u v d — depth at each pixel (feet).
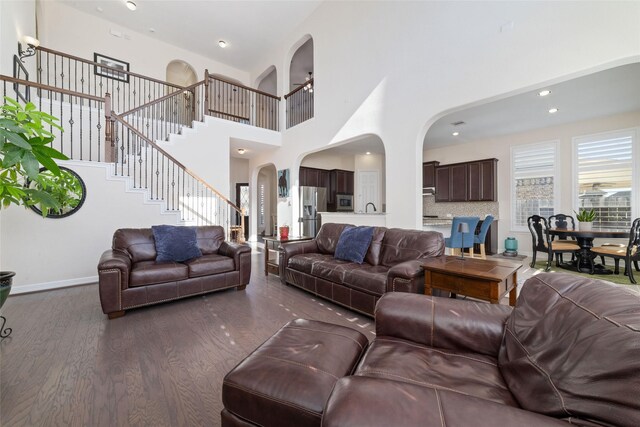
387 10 13.94
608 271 14.57
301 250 12.39
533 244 16.35
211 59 25.07
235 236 25.07
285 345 4.16
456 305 4.51
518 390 2.95
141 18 19.52
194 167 18.26
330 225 12.93
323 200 24.26
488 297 6.39
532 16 9.14
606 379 2.06
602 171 16.67
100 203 12.66
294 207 21.18
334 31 17.13
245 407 3.35
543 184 18.98
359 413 2.13
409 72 12.96
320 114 18.21
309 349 4.02
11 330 7.32
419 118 12.55
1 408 4.66
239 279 11.36
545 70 8.86
